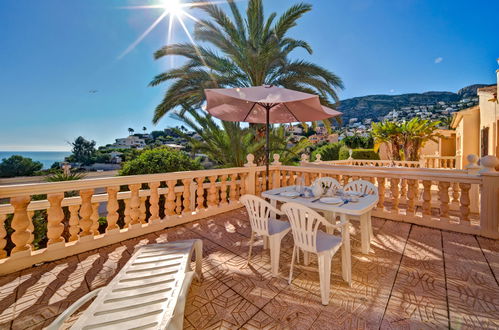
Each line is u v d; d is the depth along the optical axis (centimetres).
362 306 198
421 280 235
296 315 189
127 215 364
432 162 1162
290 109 436
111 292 159
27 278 247
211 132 803
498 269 254
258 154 824
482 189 343
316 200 277
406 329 172
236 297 212
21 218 266
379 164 1046
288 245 325
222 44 763
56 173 608
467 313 188
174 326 132
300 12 733
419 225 401
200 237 359
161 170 632
